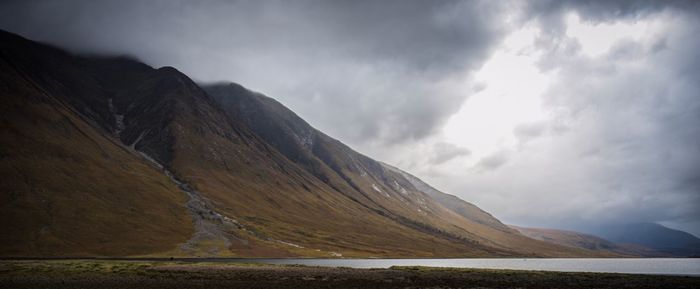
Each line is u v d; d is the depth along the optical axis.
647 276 107.88
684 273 150.38
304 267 116.00
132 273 94.75
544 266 198.75
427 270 113.50
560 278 100.00
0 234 157.88
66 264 109.88
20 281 80.81
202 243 197.00
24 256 151.12
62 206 186.12
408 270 113.50
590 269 178.38
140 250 175.25
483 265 196.50
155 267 106.75
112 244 174.25
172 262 134.38
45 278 85.12
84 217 185.88
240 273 98.94
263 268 110.25
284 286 81.38
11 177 188.12
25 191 184.38
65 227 174.12
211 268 107.19
